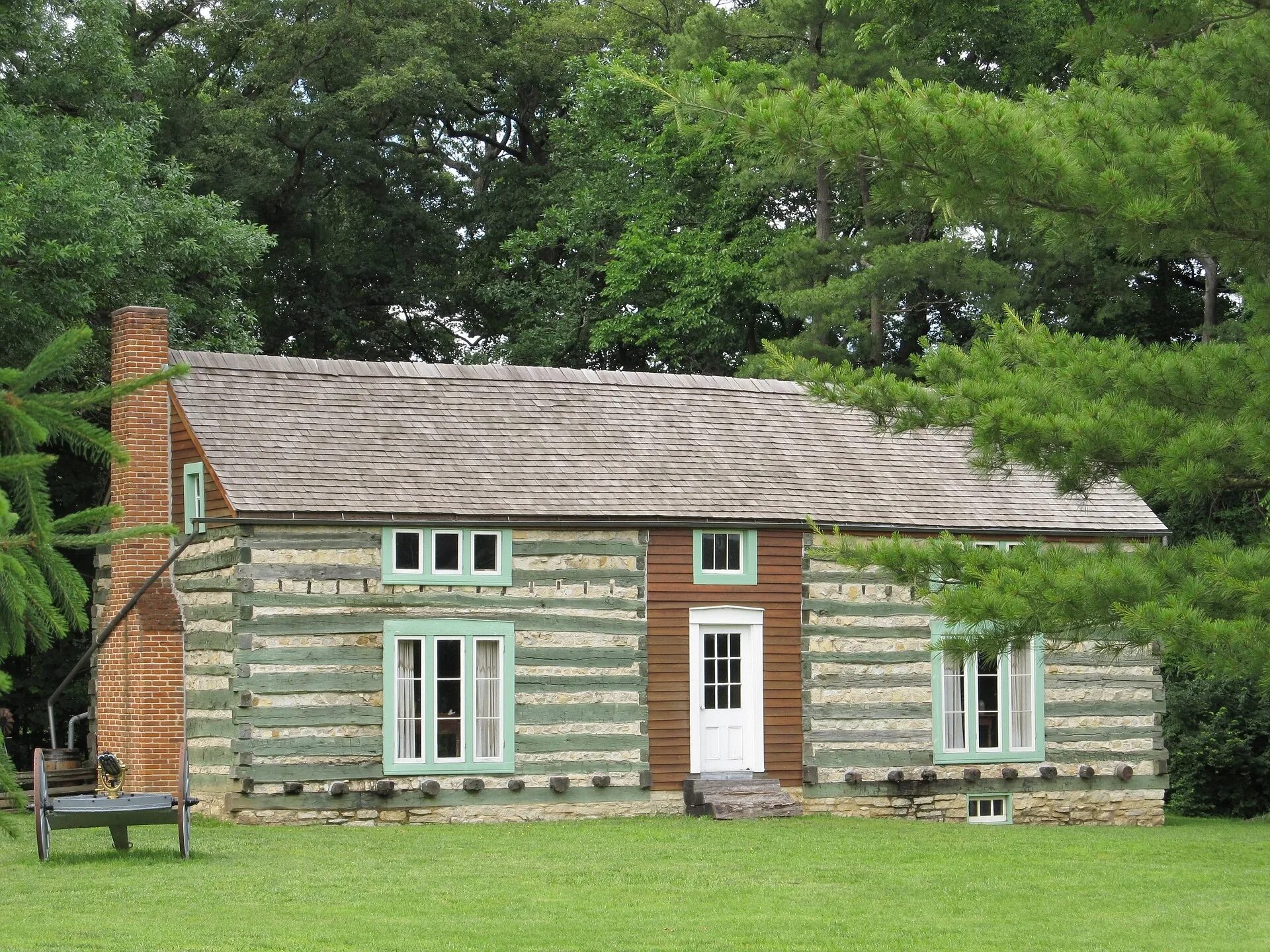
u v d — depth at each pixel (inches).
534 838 759.1
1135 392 550.0
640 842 750.5
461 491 877.8
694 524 904.3
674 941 489.4
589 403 976.3
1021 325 609.6
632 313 1561.3
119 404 892.0
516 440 929.5
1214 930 520.4
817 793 920.3
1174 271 1460.4
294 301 1658.5
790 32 1494.8
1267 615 504.7
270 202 1603.1
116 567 892.6
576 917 531.8
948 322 1542.8
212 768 841.5
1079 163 527.5
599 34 1752.0
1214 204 528.7
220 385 898.7
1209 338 1325.0
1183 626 487.2
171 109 1537.9
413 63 1578.5
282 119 1571.1
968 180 524.4
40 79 1163.9
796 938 495.8
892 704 941.2
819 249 1461.6
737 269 1478.8
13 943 471.5
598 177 1606.8
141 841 735.1
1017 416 532.7
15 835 209.2
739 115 530.3
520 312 1651.1
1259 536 1130.0
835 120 520.1
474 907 550.3
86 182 1059.3
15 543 185.6
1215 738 1096.2
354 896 568.4
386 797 839.1
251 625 823.1
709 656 917.2
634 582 897.5
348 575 844.0
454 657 864.9
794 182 1517.0
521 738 868.0
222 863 649.6
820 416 1021.2
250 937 484.1
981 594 519.2
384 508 848.3
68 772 943.7
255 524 826.8
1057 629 537.3
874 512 948.6
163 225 1145.4
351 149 1620.3
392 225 1708.9
